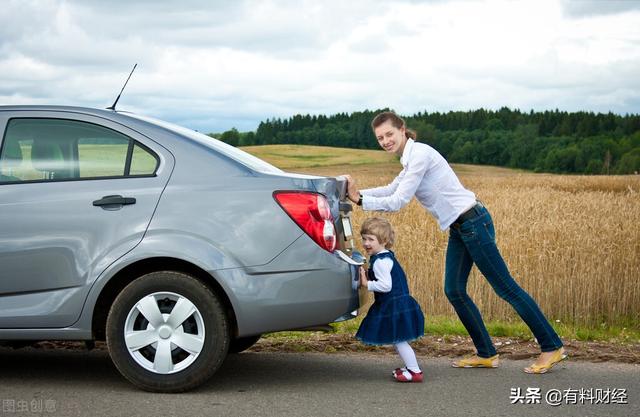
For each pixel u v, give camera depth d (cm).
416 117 10462
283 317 454
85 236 456
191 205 457
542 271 860
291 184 461
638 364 567
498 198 1552
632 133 9594
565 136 9406
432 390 479
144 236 454
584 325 827
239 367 548
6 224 461
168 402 441
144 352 464
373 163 7925
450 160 9606
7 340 494
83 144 475
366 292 499
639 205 1259
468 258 541
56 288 459
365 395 464
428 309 862
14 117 482
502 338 670
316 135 10319
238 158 484
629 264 879
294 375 521
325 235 460
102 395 456
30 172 473
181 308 452
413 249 909
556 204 1278
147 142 473
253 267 451
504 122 10194
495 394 469
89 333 459
